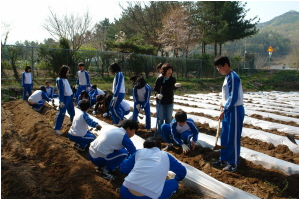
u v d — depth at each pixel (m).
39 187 3.36
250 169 4.14
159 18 28.19
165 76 5.37
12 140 5.29
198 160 4.42
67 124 6.56
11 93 11.80
